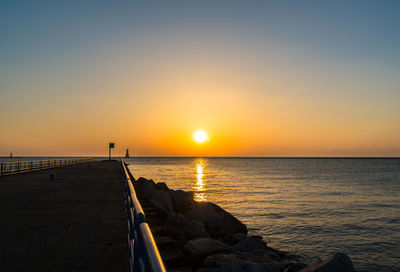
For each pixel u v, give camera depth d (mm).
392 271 14656
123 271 5117
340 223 24547
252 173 108938
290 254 16906
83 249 6340
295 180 74812
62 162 55250
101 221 9133
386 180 75938
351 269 8102
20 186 19578
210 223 15992
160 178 77938
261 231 21812
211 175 93562
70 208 11461
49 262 5551
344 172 119875
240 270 8258
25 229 8133
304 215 27891
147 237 2248
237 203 35219
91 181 23312
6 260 5660
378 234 21234
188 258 9664
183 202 20172
